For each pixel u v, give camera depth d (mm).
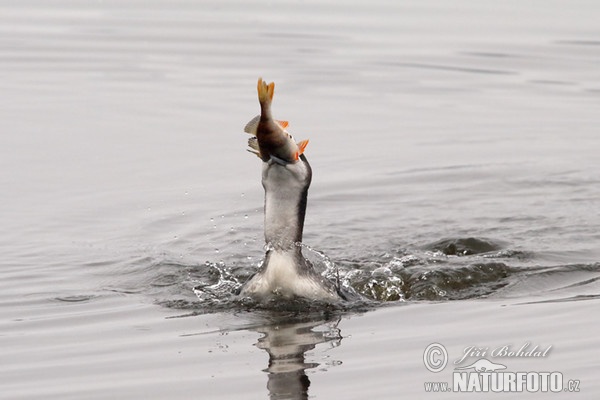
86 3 32906
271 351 12180
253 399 10977
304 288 13594
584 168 20906
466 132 23031
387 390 11188
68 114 23406
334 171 20688
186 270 15438
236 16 31703
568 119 23969
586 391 11125
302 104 24516
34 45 28469
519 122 23719
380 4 32688
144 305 13883
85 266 15648
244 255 16281
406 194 19500
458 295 14219
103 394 11125
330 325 13008
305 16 31688
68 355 12180
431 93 25500
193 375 11555
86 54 27938
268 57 27953
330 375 11523
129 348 12352
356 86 25828
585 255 15922
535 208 18594
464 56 28141
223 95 24875
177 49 28609
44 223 17641
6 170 20109
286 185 13219
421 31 30172
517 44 29125
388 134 22797
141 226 17656
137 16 31625
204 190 19438
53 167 20344
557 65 27609
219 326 13016
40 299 14180
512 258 15758
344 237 17188
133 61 27562
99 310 13719
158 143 21781
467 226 17625
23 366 11883
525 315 13227
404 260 15594
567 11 31984
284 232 13438
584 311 13281
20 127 22469
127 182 19719
